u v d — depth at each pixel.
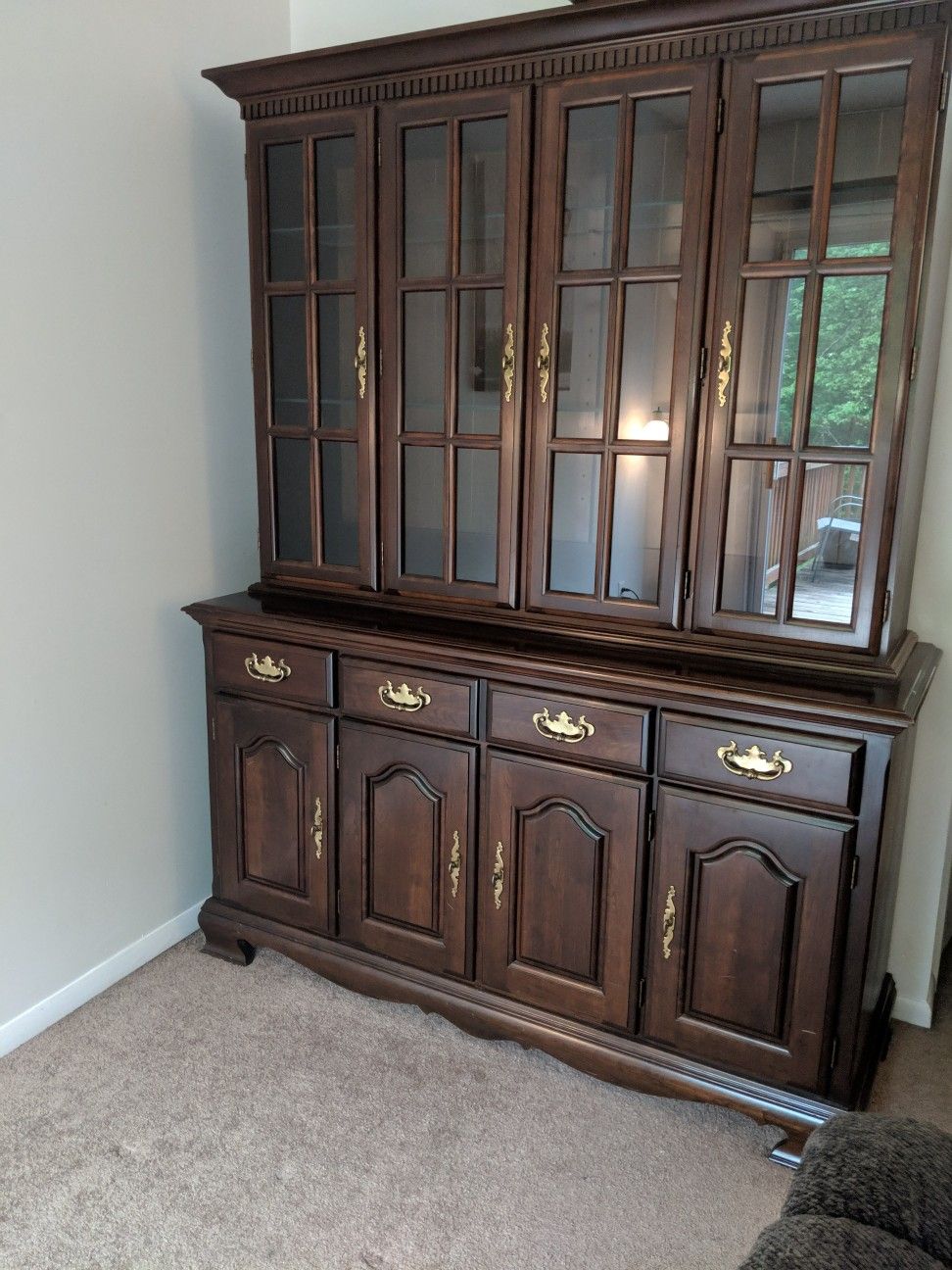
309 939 2.08
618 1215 1.52
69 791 1.95
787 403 1.57
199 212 2.10
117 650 2.03
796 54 1.46
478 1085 1.82
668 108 1.57
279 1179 1.57
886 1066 1.89
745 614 1.65
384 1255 1.43
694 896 1.64
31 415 1.77
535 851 1.77
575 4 1.53
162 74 1.96
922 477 1.77
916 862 1.98
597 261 1.68
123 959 2.13
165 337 2.05
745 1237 1.48
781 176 1.51
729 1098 1.65
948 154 1.59
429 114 1.77
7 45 1.65
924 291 1.46
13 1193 1.53
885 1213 0.70
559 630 1.82
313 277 1.97
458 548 1.92
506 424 1.79
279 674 2.00
